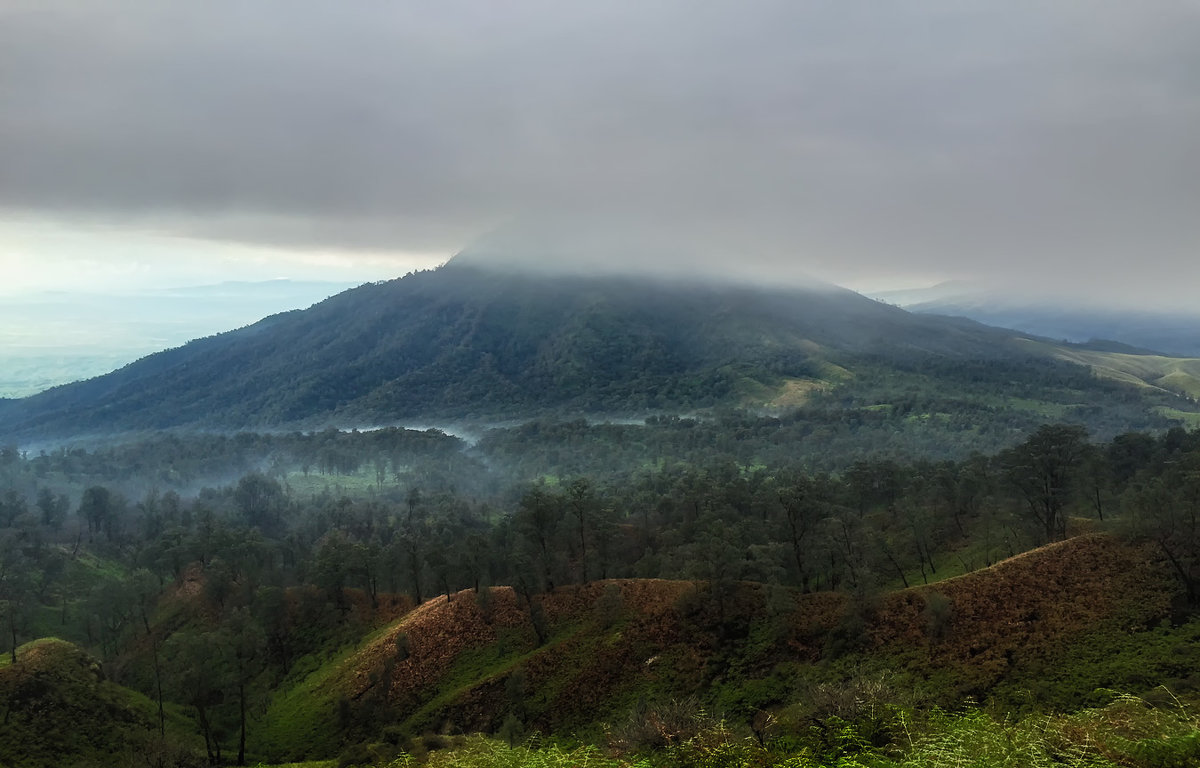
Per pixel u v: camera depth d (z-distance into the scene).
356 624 86.25
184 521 139.25
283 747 67.00
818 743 28.72
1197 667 47.25
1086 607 57.19
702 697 59.72
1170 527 59.56
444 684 70.75
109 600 86.75
